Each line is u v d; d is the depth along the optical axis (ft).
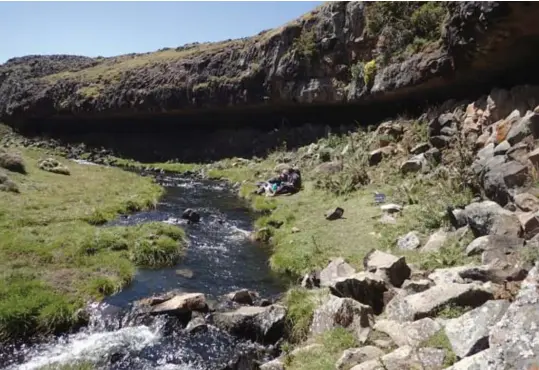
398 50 72.38
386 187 55.93
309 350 22.90
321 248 40.55
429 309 22.39
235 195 76.64
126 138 143.74
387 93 73.61
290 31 100.42
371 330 23.20
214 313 30.01
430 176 51.85
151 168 115.65
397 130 66.64
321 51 91.66
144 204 64.28
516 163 36.55
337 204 55.42
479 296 22.45
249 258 43.32
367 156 65.46
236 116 119.75
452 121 57.00
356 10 83.66
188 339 27.73
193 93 121.70
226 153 115.14
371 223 45.16
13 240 40.78
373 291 27.17
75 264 37.81
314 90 92.32
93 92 150.30
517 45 47.78
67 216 51.55
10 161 73.72
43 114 163.84
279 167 82.99
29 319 28.32
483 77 57.31
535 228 28.63
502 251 27.58
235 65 116.78
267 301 31.91
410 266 31.63
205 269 40.11
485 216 31.89
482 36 49.01
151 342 27.45
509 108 47.39
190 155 123.03
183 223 55.52
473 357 16.20
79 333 28.71
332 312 24.93
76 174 83.76
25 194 59.98
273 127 111.96
